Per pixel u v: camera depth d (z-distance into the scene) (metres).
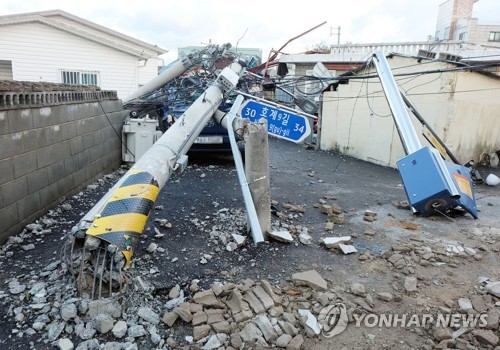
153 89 10.16
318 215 6.16
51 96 5.39
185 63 9.85
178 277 3.89
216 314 3.21
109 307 3.04
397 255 4.52
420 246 4.94
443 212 6.14
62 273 3.54
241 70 8.45
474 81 9.93
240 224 5.36
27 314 3.04
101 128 7.50
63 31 16.36
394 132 10.84
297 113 5.57
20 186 4.58
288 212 6.23
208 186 7.57
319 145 14.42
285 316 3.25
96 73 17.30
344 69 17.17
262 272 4.10
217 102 6.07
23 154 4.64
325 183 8.70
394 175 9.92
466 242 5.16
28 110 4.75
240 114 5.61
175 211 5.91
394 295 3.72
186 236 4.94
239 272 4.08
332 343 3.02
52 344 2.77
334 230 5.48
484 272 4.29
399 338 3.10
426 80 9.90
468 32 22.22
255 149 4.68
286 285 3.85
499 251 4.85
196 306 3.27
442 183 5.77
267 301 3.39
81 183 6.53
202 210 6.00
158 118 10.35
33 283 3.47
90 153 6.93
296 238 5.05
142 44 20.02
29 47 16.05
